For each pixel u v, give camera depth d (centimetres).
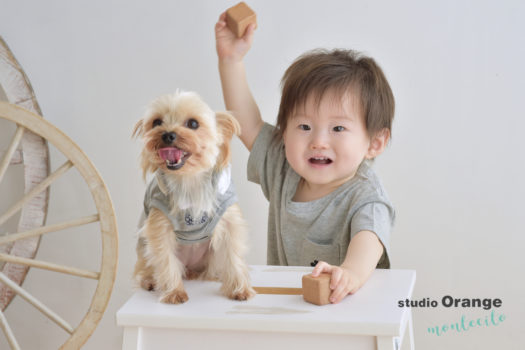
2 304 134
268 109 144
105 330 155
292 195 125
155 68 146
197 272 104
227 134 95
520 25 133
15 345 123
